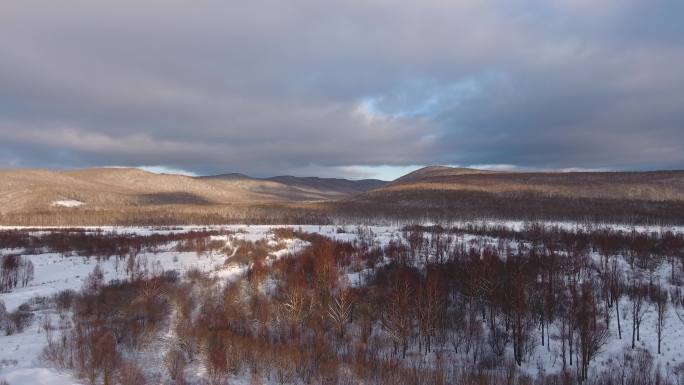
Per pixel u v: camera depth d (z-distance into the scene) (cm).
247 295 3797
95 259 5303
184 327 2972
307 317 3497
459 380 2750
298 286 3847
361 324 3519
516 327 3469
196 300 3631
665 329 3519
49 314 3166
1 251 5984
